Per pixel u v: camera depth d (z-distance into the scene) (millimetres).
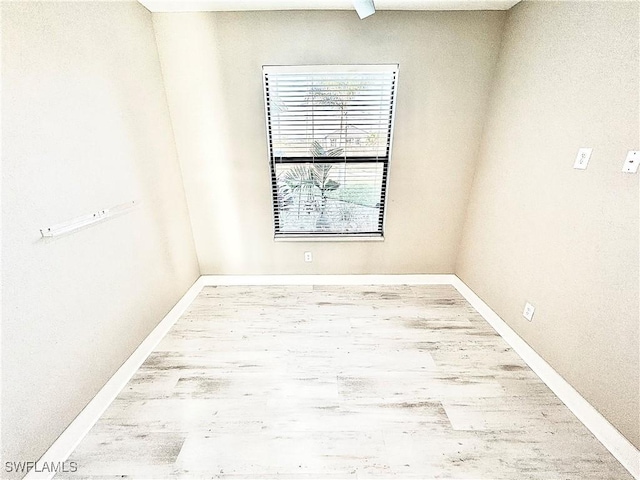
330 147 2518
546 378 1751
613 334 1371
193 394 1666
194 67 2301
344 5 2096
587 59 1491
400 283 2928
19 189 1177
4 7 1127
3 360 1119
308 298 2670
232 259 2896
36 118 1254
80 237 1479
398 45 2238
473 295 2586
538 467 1291
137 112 1996
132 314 1892
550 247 1752
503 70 2184
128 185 1887
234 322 2326
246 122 2445
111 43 1736
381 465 1303
